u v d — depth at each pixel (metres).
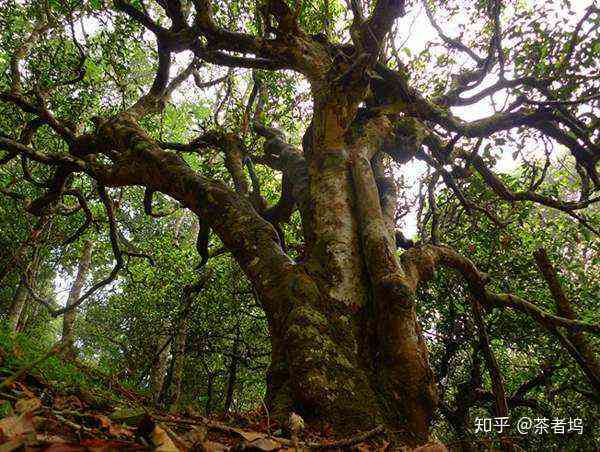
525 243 9.81
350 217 4.99
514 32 8.38
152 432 1.61
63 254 18.77
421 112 6.54
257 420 3.53
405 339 4.07
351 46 6.50
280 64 6.48
